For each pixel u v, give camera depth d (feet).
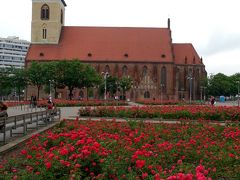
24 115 79.82
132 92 436.76
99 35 457.27
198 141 56.08
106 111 139.64
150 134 63.72
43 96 412.36
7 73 373.81
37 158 37.78
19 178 32.01
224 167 41.47
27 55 424.05
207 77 538.88
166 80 442.91
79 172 33.06
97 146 37.65
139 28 465.88
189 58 468.34
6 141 68.64
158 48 451.53
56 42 432.66
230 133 62.08
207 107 135.64
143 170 35.60
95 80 349.41
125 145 47.24
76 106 256.73
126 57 443.73
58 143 51.57
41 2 427.33
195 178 28.04
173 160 45.55
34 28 428.56
